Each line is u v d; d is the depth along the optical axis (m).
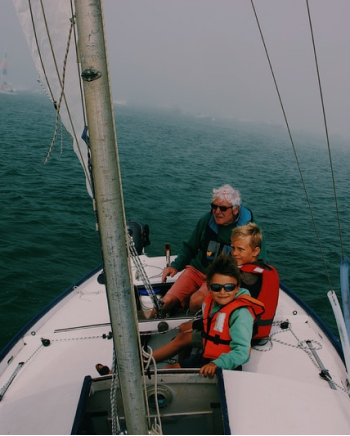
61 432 1.97
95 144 1.23
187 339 2.95
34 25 1.77
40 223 10.86
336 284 8.61
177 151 29.73
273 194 17.91
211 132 61.72
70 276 8.25
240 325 2.62
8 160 18.69
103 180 1.26
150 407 2.22
